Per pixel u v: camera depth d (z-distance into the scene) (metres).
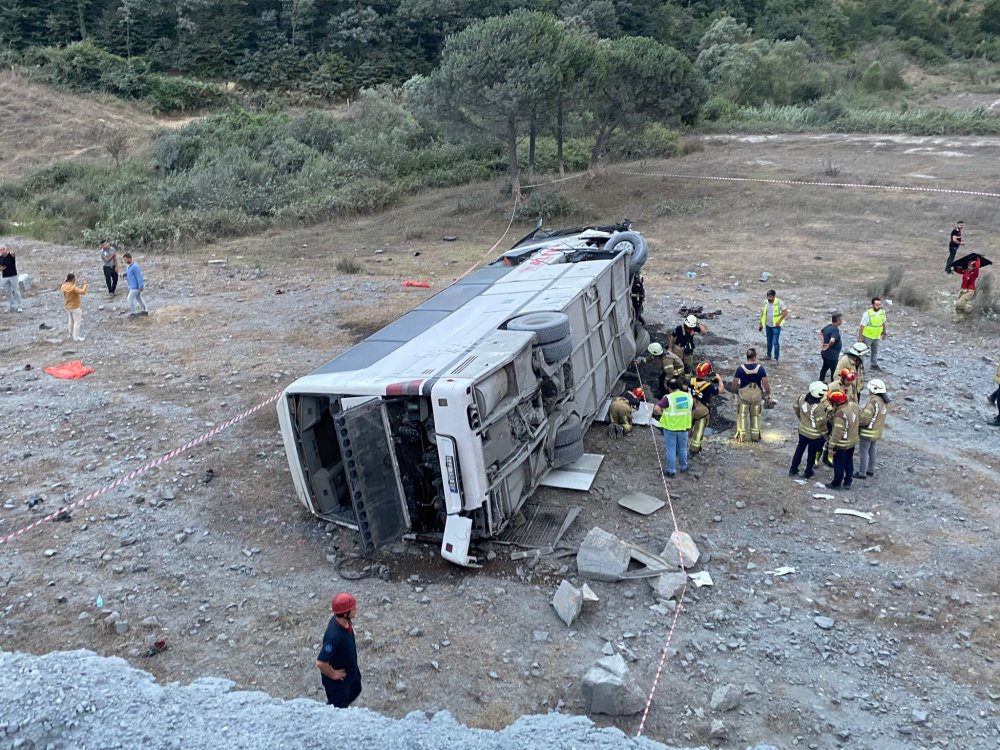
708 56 58.31
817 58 70.31
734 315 17.89
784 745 6.34
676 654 7.41
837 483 10.52
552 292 11.95
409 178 36.16
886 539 9.29
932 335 16.50
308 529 9.76
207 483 10.84
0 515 10.01
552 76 27.06
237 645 7.58
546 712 6.69
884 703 6.79
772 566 8.83
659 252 24.08
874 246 23.41
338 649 6.07
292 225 30.53
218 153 38.88
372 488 8.80
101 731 5.11
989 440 12.07
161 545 9.34
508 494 9.36
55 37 53.81
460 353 9.66
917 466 11.19
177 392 14.16
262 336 17.42
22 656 5.87
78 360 15.88
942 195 27.70
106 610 8.08
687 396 10.66
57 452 11.79
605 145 37.81
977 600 8.13
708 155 38.03
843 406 10.18
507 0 62.50
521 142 38.69
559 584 8.56
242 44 57.09
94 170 39.03
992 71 69.12
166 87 50.91
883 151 36.66
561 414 10.83
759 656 7.40
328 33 58.81
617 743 5.07
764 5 79.12
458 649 7.49
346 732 5.13
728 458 11.50
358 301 19.98
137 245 27.52
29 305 19.98
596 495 10.38
